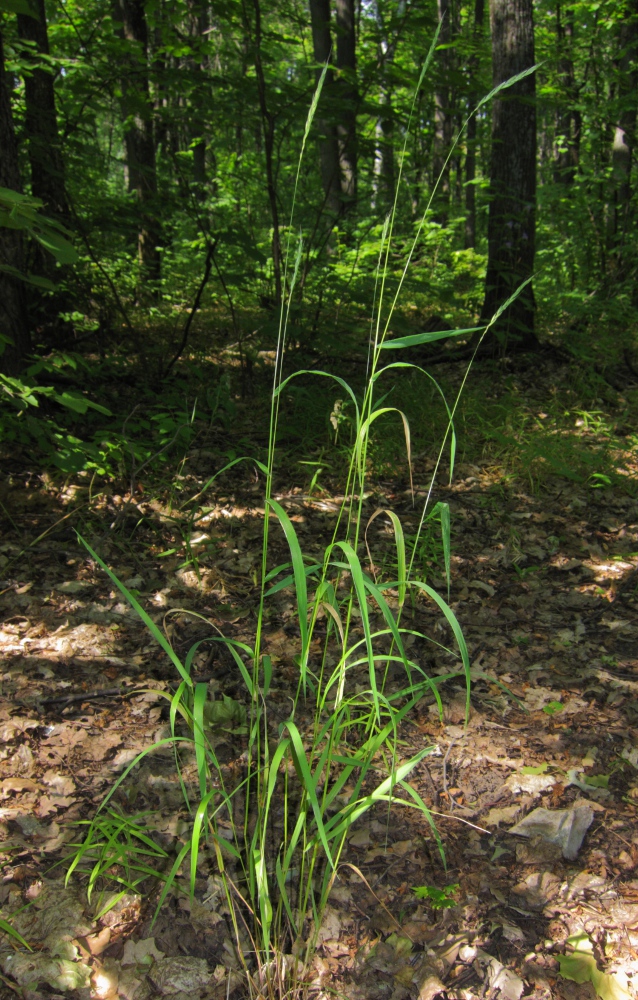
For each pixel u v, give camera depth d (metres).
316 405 5.62
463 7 17.39
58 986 1.84
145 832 2.27
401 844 2.28
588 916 2.05
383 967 1.93
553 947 1.97
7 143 4.41
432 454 5.38
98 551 3.85
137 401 5.59
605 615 3.54
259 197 9.59
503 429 5.64
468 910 2.07
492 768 2.57
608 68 9.77
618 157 10.18
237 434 5.43
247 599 3.60
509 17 7.12
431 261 10.86
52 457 3.91
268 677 1.89
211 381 6.25
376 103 6.19
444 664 3.15
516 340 7.29
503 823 2.35
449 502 4.68
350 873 2.18
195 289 9.48
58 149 6.04
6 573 3.60
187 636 3.27
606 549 4.19
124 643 3.20
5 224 2.67
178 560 3.88
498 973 1.90
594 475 4.79
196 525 4.26
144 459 4.34
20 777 2.43
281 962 1.83
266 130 5.97
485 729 2.77
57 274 6.49
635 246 8.82
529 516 4.54
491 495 4.80
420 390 6.05
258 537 4.15
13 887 2.07
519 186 7.29
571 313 8.22
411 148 7.94
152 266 9.41
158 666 3.05
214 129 6.68
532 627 3.44
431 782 2.51
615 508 4.68
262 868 1.76
